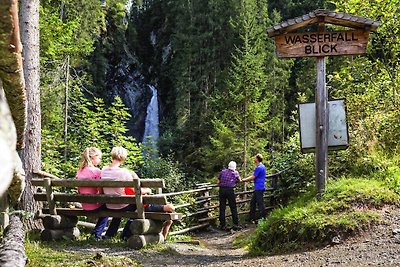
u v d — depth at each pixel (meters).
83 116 12.89
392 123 9.11
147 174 14.91
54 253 5.66
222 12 32.91
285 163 12.09
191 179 19.91
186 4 34.19
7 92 3.12
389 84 10.61
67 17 22.33
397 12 10.93
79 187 7.19
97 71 32.97
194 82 31.39
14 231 4.86
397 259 4.79
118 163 7.11
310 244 5.96
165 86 38.00
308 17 6.98
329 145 7.27
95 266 5.02
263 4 33.38
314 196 7.11
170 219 6.66
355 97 10.26
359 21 6.94
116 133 12.70
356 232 5.87
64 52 15.26
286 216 6.40
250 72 24.77
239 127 24.45
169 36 39.34
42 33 13.75
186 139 30.14
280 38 7.18
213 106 28.48
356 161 8.65
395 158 8.40
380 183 7.27
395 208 6.50
